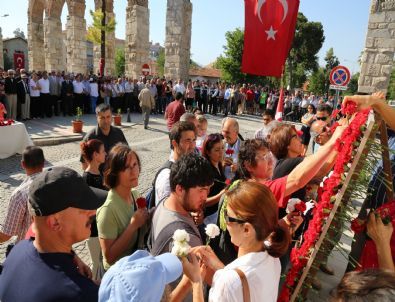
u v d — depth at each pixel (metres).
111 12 22.34
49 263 1.29
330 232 1.87
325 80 56.72
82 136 10.84
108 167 2.41
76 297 1.21
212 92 21.14
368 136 1.77
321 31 51.53
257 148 2.51
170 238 1.76
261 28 3.82
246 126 16.92
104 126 4.75
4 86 11.98
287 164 2.81
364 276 1.18
